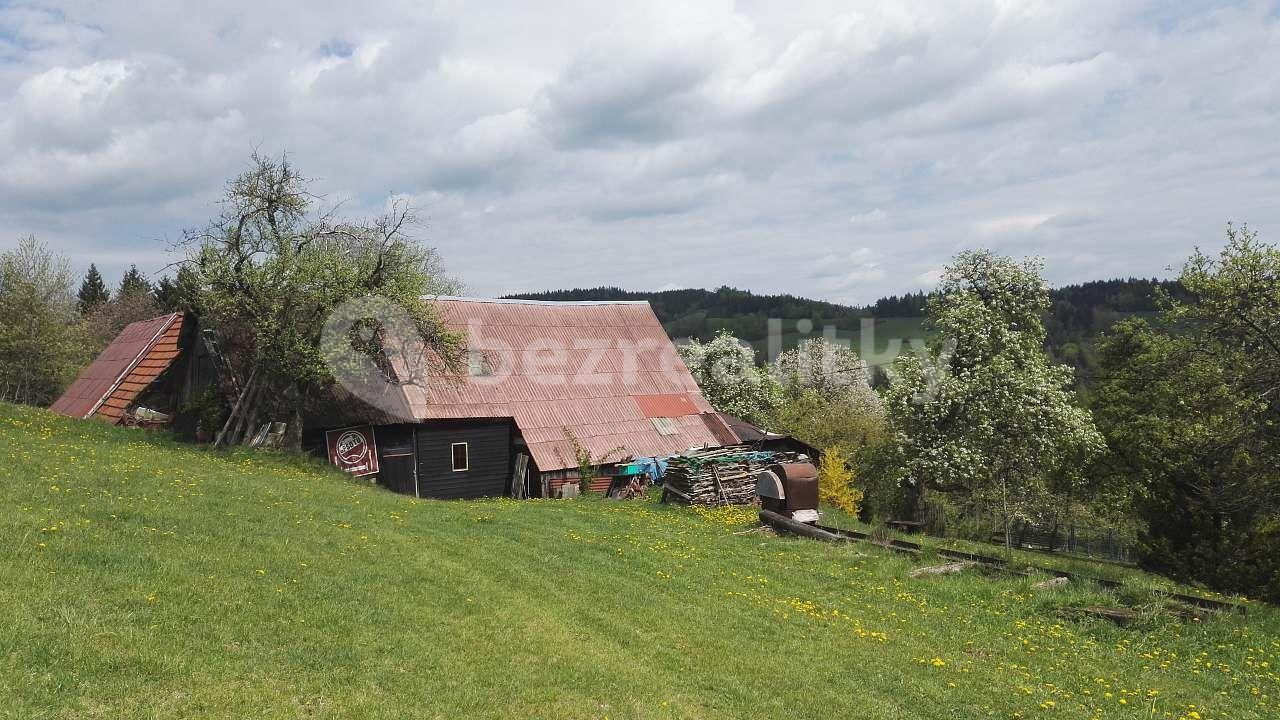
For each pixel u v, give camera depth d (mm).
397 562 13672
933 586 16453
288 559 12484
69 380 52531
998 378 34875
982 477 35625
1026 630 13523
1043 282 38938
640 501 29922
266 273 27188
